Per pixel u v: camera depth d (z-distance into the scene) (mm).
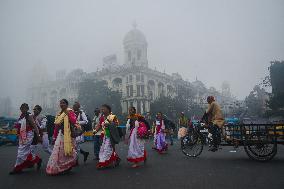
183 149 10250
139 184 5418
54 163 6633
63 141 6789
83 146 18047
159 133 11859
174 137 30938
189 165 7734
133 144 7789
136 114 8039
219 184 5211
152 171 6906
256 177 5754
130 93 72875
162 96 65750
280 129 8031
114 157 7742
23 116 7348
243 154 10383
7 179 6246
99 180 5914
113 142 7730
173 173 6523
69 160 6797
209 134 9234
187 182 5473
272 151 8133
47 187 5348
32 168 7918
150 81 76875
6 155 12258
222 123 8766
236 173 6262
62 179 6117
